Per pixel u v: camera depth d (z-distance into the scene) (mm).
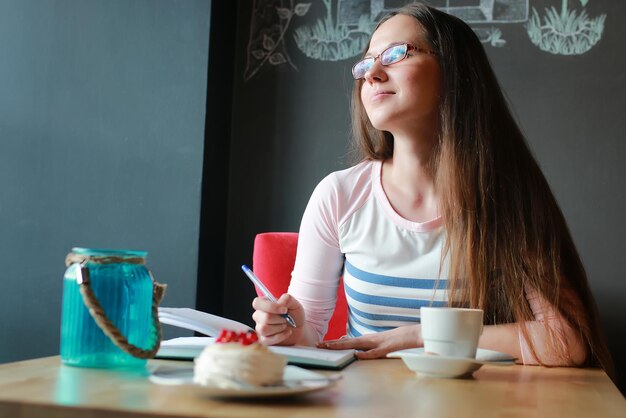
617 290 2373
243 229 2723
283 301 1222
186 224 2561
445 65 1470
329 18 2689
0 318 2680
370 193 1543
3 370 838
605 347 1322
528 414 689
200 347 987
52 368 858
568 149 2447
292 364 984
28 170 2729
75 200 2676
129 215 2621
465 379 938
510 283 1345
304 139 2686
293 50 2721
